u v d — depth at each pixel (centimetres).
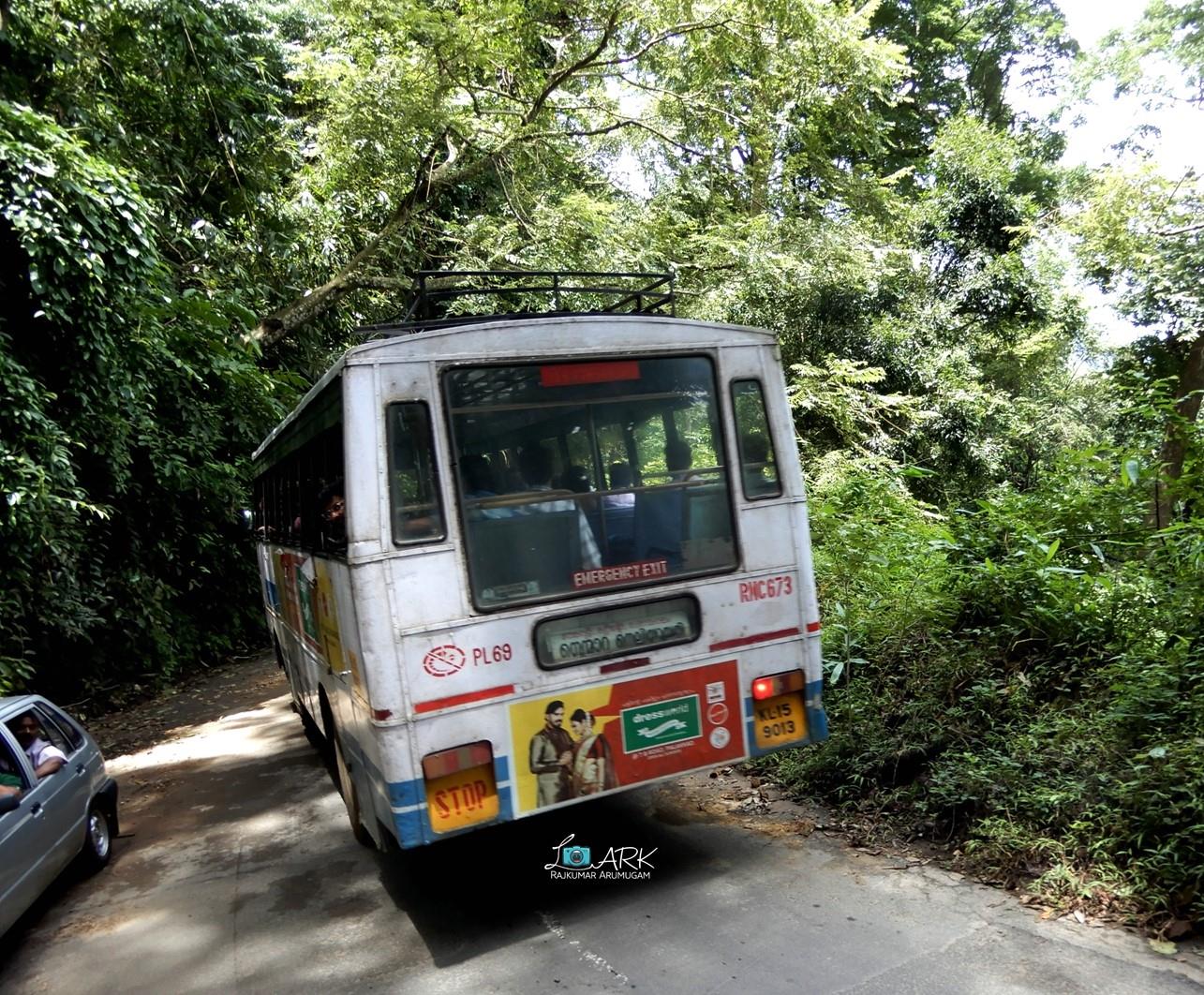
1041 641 604
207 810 720
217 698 1223
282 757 867
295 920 486
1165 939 368
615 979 386
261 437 1513
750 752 481
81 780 592
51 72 1163
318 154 1722
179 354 1273
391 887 514
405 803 405
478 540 425
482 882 504
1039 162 2509
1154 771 428
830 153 2320
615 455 459
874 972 369
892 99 1770
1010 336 1919
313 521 577
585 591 444
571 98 1666
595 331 461
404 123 1558
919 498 1670
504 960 414
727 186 1917
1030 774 486
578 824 571
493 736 422
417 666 409
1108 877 403
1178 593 567
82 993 436
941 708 574
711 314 1647
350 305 1867
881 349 1706
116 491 1145
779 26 1541
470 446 429
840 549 830
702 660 469
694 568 472
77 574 1128
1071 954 366
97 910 539
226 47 1344
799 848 505
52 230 867
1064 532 705
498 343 439
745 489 488
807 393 1507
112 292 976
